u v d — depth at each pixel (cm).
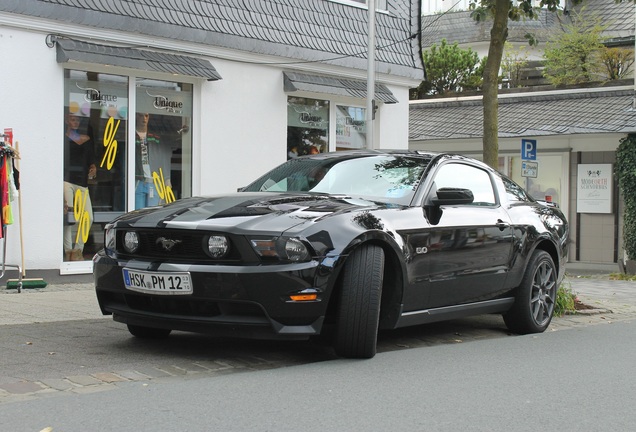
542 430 379
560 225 757
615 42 2514
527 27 3008
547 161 1894
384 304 548
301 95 1295
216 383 454
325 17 1319
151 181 1089
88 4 988
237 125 1177
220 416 382
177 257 502
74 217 1007
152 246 515
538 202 762
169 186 1112
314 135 1322
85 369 486
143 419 374
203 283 482
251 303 477
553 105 1967
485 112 948
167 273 489
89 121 1019
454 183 638
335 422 377
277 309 478
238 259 483
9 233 925
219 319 485
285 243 481
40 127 952
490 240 637
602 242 1822
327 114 1344
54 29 959
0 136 876
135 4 1043
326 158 666
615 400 446
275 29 1223
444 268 585
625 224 1705
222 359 533
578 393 461
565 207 1861
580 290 1239
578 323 818
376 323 515
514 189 733
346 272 508
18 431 351
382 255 520
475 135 1869
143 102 1075
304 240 485
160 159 1098
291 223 494
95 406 397
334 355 556
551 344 650
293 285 478
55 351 541
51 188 963
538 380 495
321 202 545
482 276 630
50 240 962
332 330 536
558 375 513
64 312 721
